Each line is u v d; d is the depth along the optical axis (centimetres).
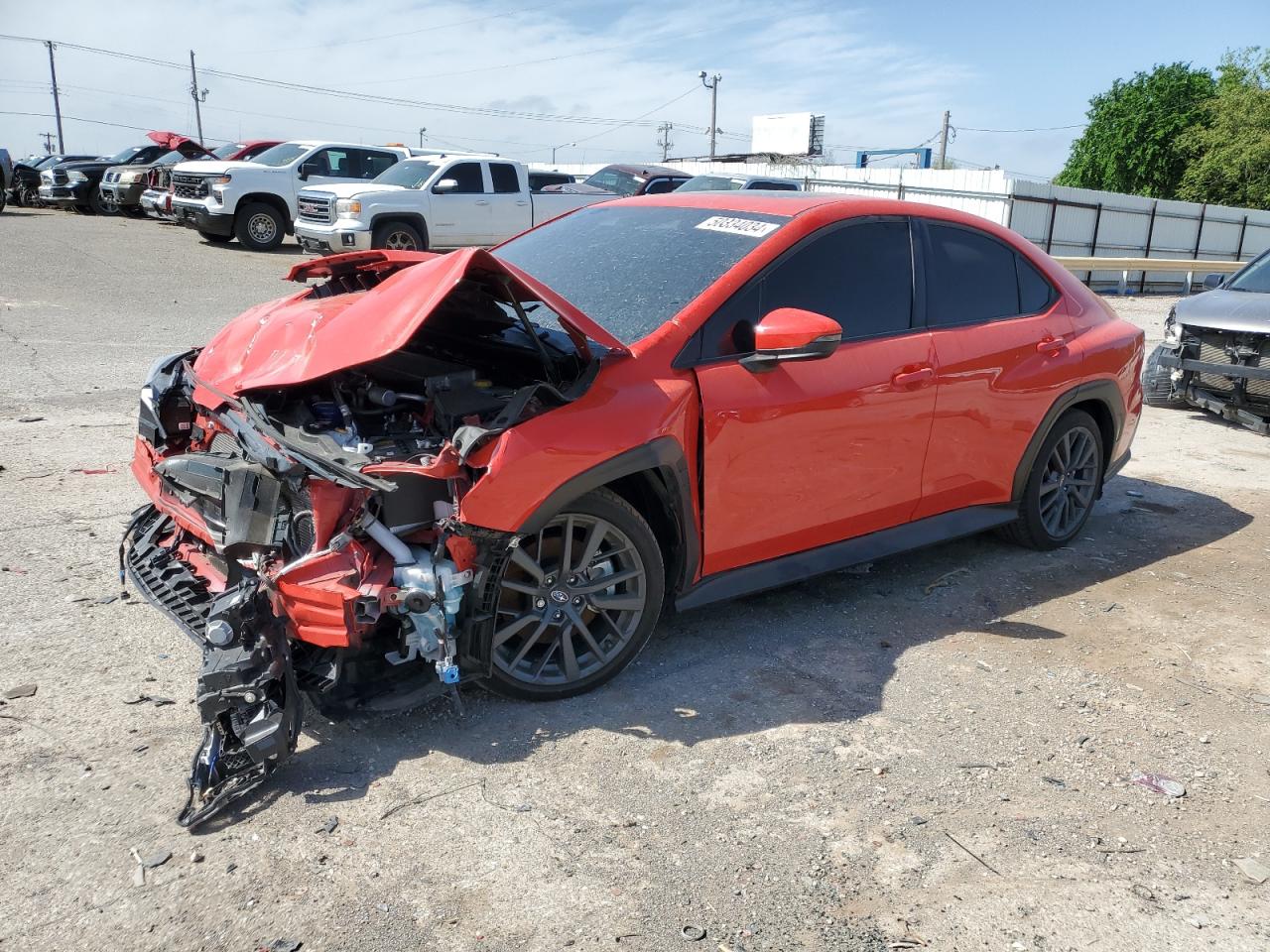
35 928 227
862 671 379
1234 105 4359
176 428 367
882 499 416
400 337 296
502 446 297
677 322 350
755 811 288
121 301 1145
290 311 360
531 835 271
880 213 418
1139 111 4797
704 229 406
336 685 302
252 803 277
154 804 273
